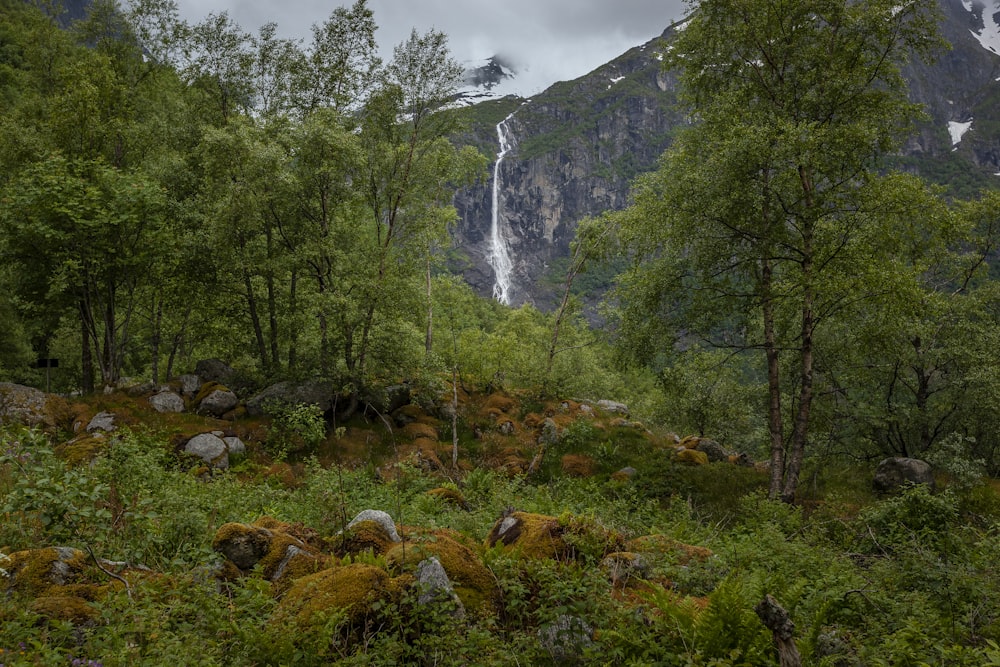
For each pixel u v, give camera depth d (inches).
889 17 660.1
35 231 695.1
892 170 653.9
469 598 215.0
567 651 195.2
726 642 185.9
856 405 836.0
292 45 872.3
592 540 263.9
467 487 660.1
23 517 241.0
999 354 741.9
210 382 826.2
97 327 956.6
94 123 804.0
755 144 613.0
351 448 781.3
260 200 783.7
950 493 465.1
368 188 874.8
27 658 153.0
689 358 778.8
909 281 619.8
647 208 707.4
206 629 180.5
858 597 268.5
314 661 172.4
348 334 841.5
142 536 263.7
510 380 1104.8
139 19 862.5
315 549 259.3
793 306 697.6
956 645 210.4
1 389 644.7
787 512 557.3
